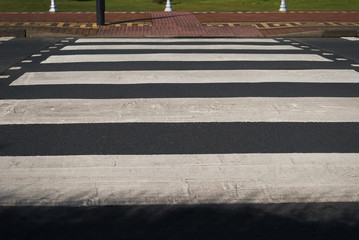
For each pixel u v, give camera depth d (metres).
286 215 3.57
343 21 13.88
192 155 4.61
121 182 4.06
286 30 12.34
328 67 8.25
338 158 4.56
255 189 3.96
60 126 5.35
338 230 3.38
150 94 6.52
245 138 5.04
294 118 5.63
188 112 5.82
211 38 11.66
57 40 11.02
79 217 3.52
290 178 4.15
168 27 12.77
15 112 5.78
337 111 5.88
